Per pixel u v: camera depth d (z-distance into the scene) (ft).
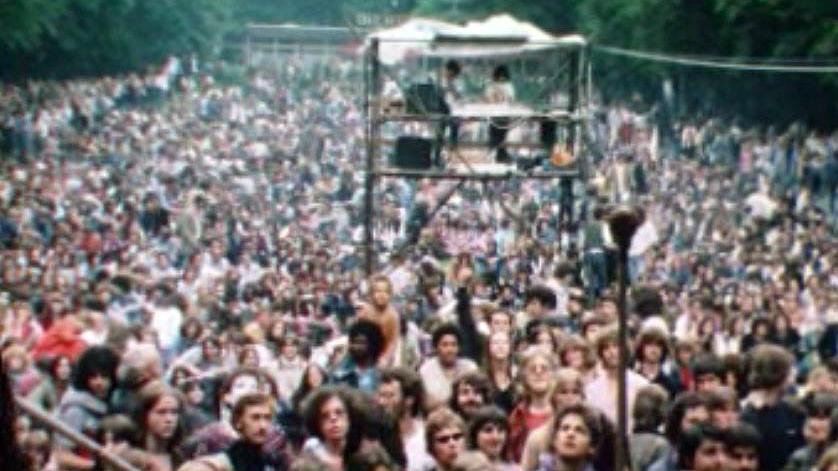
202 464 64.44
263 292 167.73
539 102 169.48
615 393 85.35
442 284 145.38
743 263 204.44
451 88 167.73
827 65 333.83
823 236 224.74
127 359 81.25
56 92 458.91
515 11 475.31
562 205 172.76
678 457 74.33
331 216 265.34
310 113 524.93
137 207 262.26
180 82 552.41
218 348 115.44
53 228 231.71
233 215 260.01
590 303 136.56
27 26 442.50
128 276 162.81
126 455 71.87
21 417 68.28
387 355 101.55
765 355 79.61
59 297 134.72
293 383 110.42
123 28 540.93
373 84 165.07
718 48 373.61
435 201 241.96
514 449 81.46
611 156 284.82
